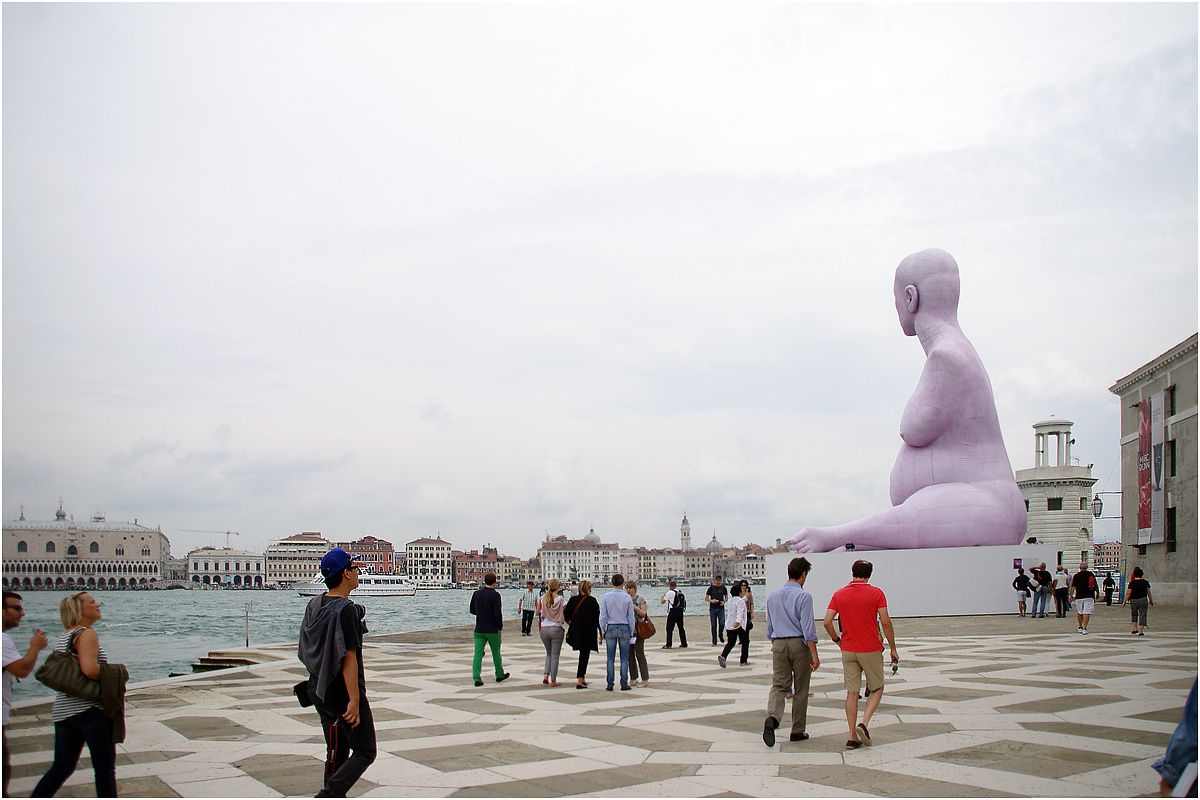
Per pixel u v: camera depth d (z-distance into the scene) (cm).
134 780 956
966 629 2848
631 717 1302
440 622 7325
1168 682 1530
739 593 2020
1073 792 841
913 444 3750
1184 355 4534
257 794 895
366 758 783
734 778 911
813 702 1404
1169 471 4684
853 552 3616
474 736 1166
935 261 3747
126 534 16388
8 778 843
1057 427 9169
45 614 8856
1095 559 9975
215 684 1833
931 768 938
